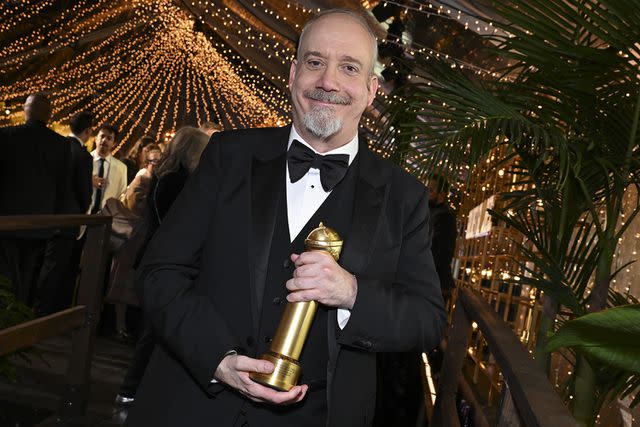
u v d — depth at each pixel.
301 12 8.84
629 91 2.59
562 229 2.56
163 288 1.70
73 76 16.75
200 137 4.04
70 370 4.02
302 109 1.77
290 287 1.60
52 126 16.41
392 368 4.93
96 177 7.46
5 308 3.70
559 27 2.50
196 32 17.61
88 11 16.16
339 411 1.71
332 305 1.64
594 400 2.40
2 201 5.71
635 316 1.24
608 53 2.49
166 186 3.95
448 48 5.75
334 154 1.79
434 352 5.74
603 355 1.28
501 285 5.41
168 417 1.69
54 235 5.93
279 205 1.81
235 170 1.81
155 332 1.72
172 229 1.78
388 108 2.97
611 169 2.58
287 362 1.57
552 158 2.83
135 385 4.27
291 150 1.80
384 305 1.68
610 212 2.52
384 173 1.90
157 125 19.62
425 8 6.00
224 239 1.75
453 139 2.58
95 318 4.08
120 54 18.05
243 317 1.71
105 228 4.11
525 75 2.81
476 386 4.68
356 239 1.76
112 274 5.70
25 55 15.17
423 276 1.84
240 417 1.71
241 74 18.83
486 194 6.09
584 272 2.68
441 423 2.88
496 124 2.55
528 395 1.23
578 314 2.63
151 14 17.00
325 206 1.82
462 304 2.99
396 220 1.83
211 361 1.62
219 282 1.73
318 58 1.75
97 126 18.09
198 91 19.50
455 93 2.76
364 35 1.77
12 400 4.14
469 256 7.00
